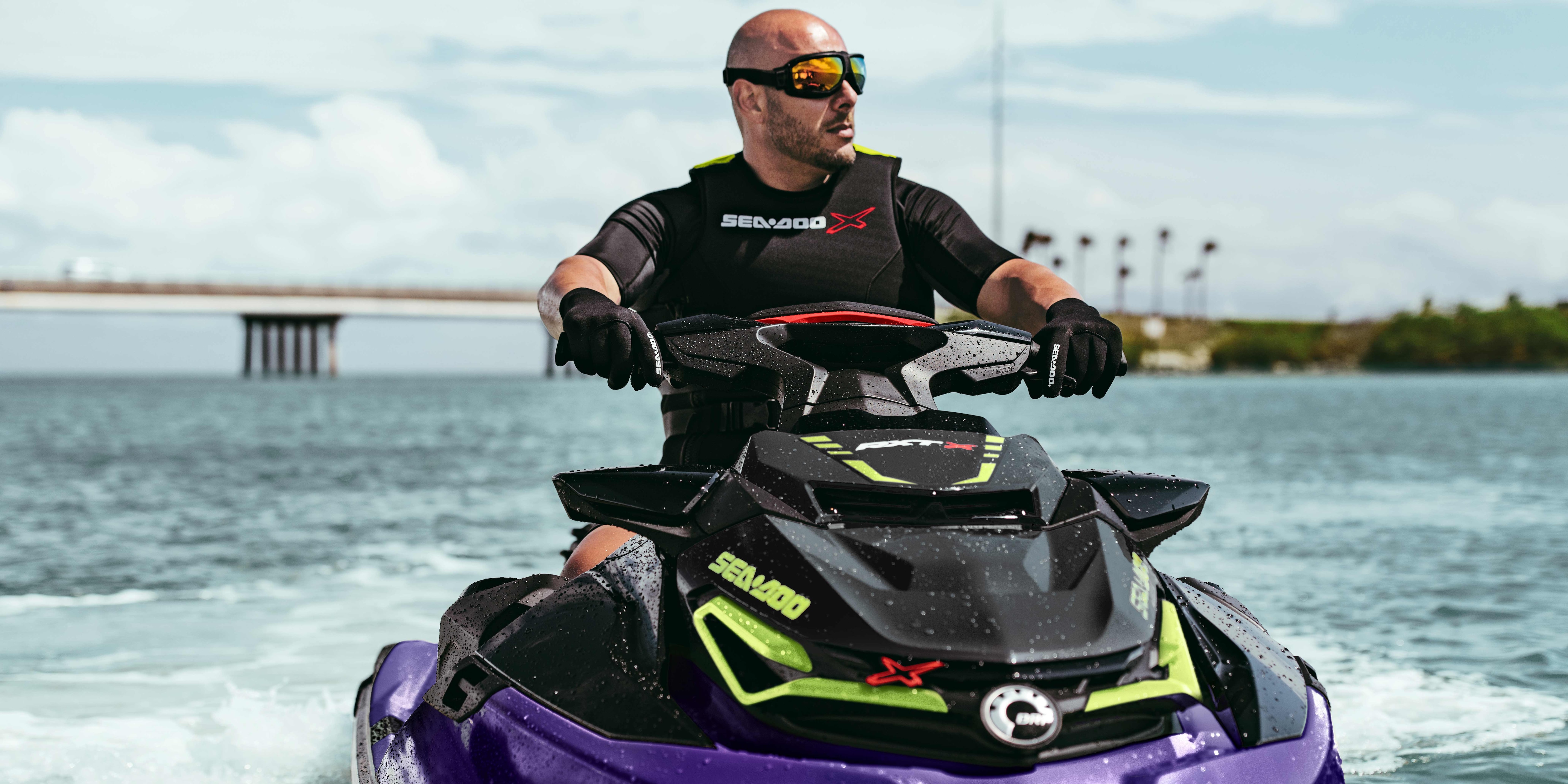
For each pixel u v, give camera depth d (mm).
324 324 142625
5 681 4199
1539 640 4781
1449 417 33844
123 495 11836
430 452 19188
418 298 90438
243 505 10758
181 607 5770
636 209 2529
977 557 1621
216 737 3461
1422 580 6297
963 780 1505
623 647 1774
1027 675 1523
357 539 8305
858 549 1639
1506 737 3391
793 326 1975
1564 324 161500
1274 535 8133
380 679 2564
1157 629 1681
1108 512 1824
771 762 1544
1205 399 55938
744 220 2543
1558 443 20359
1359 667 4320
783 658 1583
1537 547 7547
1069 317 2111
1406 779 3014
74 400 60156
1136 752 1578
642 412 42469
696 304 2570
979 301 2537
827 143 2475
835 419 1920
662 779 1569
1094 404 47531
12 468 15648
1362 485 12109
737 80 2498
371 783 2119
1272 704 1749
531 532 8672
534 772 1699
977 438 1843
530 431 27453
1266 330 169750
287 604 5836
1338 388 82188
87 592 6203
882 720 1541
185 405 50250
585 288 2066
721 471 1886
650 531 1836
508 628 2033
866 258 2562
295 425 31328
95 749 3320
